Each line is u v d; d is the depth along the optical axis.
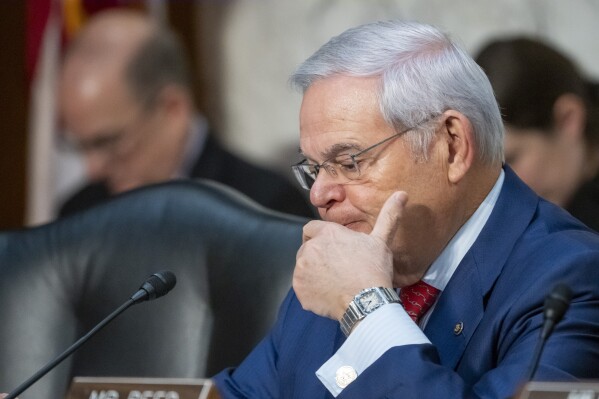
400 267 7.56
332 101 7.30
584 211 12.51
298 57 13.91
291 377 8.07
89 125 14.82
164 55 14.52
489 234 7.59
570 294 6.32
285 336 8.36
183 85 14.46
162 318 10.41
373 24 7.55
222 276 10.27
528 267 7.38
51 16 15.08
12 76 15.23
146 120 14.63
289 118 13.98
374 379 6.73
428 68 7.34
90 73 14.88
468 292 7.49
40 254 10.97
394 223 7.20
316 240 7.28
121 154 14.77
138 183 14.76
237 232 10.37
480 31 13.17
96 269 10.77
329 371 6.98
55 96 15.05
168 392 6.51
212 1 14.29
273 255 10.10
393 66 7.29
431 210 7.39
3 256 11.03
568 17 12.91
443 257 7.60
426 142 7.30
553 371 6.72
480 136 7.46
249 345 9.96
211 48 14.34
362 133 7.24
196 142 14.38
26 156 15.15
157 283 7.54
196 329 10.28
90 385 6.74
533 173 12.55
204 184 10.90
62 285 10.81
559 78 12.63
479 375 7.25
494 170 7.65
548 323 6.25
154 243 10.62
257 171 14.09
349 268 7.11
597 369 6.90
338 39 7.48
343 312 7.07
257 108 14.11
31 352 10.67
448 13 13.27
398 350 6.77
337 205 7.39
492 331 7.27
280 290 9.95
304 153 7.46
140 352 10.41
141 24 14.67
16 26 15.20
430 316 7.56
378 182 7.27
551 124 12.55
